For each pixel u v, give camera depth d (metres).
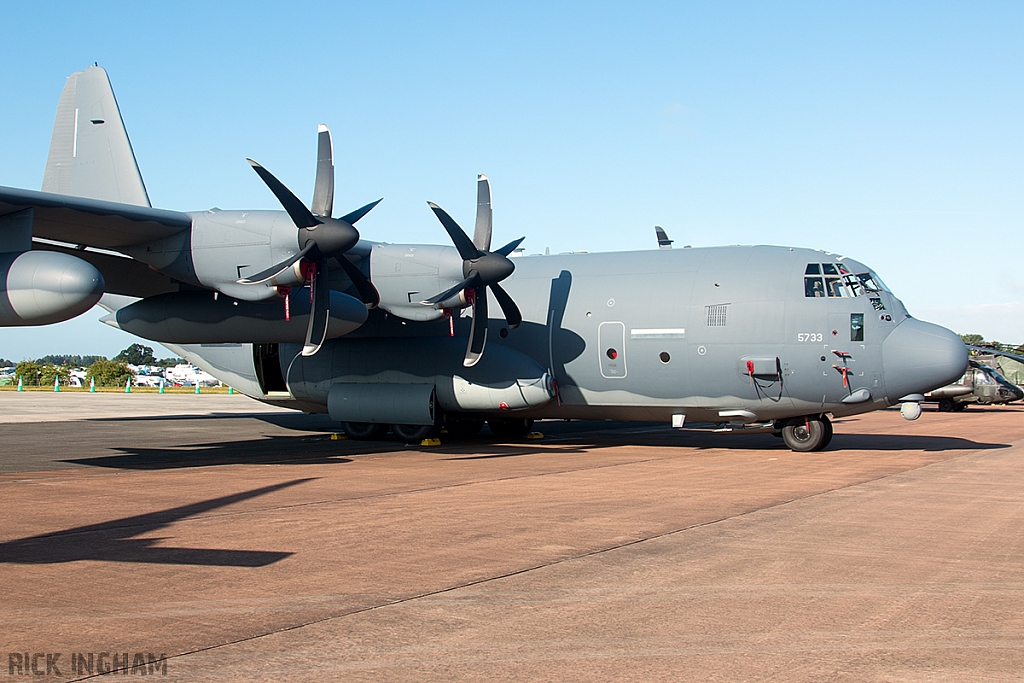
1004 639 5.02
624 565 6.86
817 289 15.62
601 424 25.67
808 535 8.09
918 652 4.78
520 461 14.81
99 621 5.35
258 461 14.78
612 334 16.72
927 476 12.62
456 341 17.72
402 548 7.49
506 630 5.19
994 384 35.91
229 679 4.35
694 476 12.66
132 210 13.48
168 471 13.23
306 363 18.94
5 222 12.72
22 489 11.09
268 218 14.27
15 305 12.09
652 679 4.37
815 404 15.68
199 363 20.38
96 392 55.00
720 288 16.06
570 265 17.98
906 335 15.24
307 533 8.16
